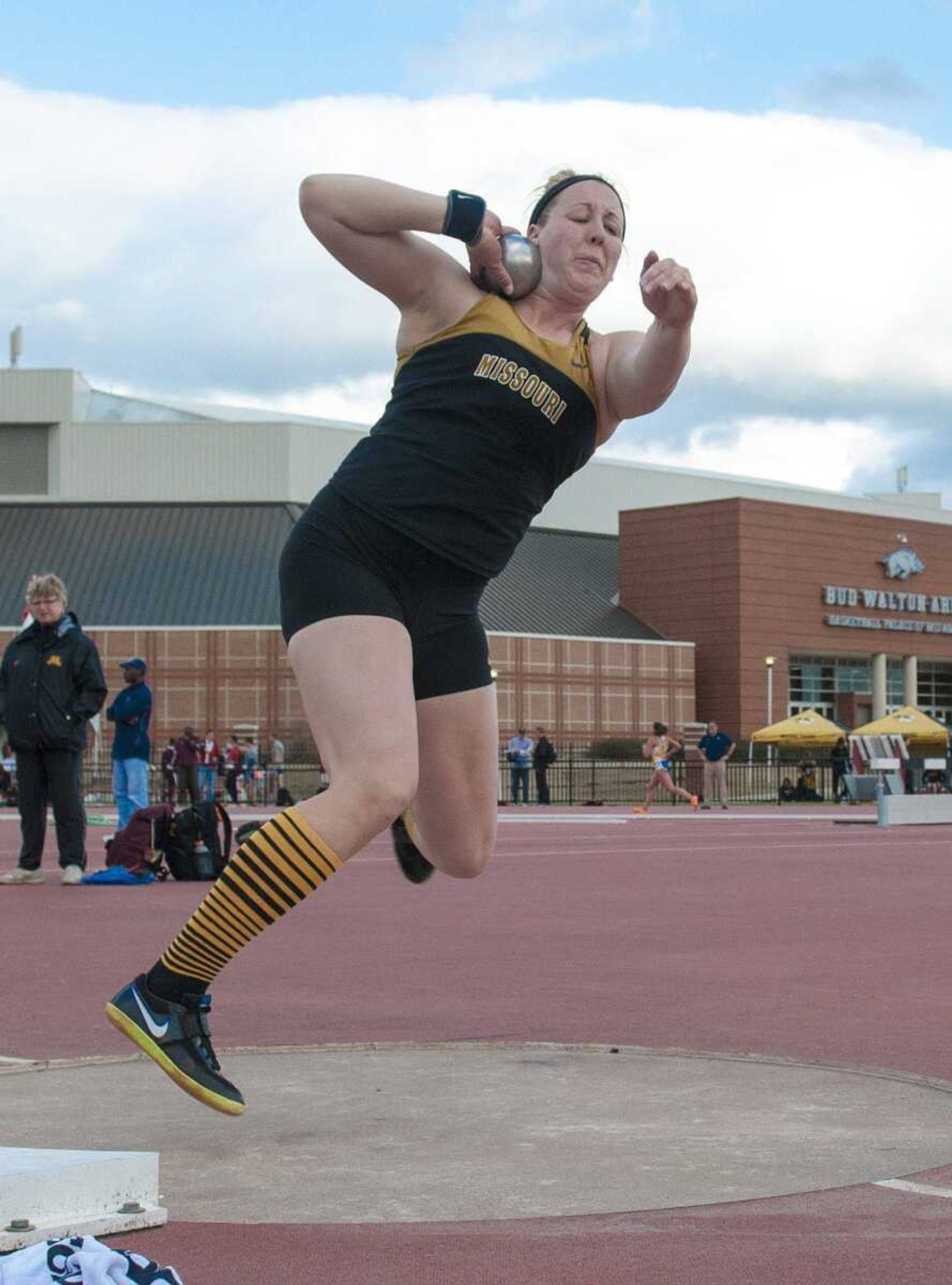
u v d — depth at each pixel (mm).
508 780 54750
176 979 4191
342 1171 4391
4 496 90000
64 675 14852
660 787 56406
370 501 4289
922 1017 6984
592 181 4461
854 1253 3625
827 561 88562
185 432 88812
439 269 4391
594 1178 4312
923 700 95188
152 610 75875
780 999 7523
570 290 4406
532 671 78750
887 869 16984
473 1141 4730
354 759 4191
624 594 89062
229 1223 3896
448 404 4305
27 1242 3568
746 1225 3875
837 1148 4629
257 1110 5156
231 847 15898
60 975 8438
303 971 8602
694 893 13828
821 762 53344
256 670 72938
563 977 8352
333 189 4270
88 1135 4820
